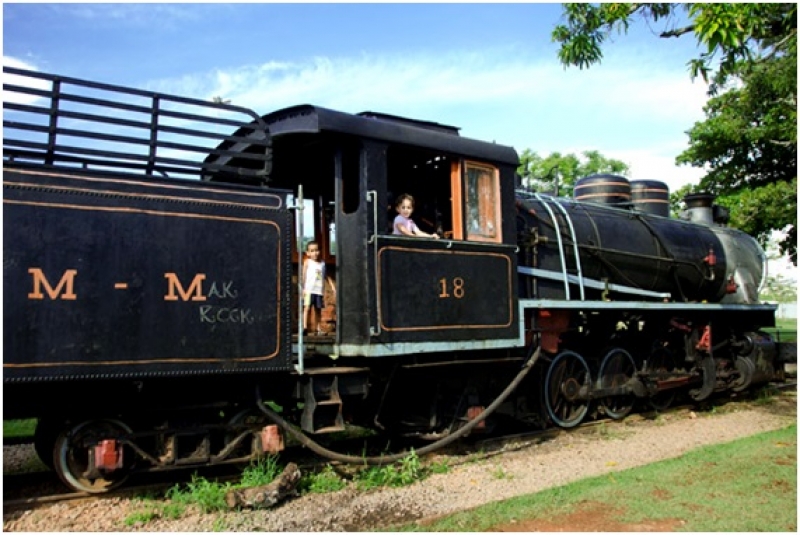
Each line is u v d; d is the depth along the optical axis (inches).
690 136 818.2
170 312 203.5
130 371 195.5
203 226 212.2
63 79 200.2
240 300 217.0
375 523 195.3
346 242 246.5
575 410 347.9
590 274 353.7
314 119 229.9
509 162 291.6
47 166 188.2
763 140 748.0
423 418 286.5
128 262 197.9
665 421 365.7
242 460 226.8
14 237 181.6
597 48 333.7
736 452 270.7
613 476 237.1
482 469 256.7
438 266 258.4
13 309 179.6
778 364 489.7
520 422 354.3
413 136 254.7
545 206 340.8
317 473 242.8
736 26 267.7
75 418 205.2
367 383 247.6
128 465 209.9
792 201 687.1
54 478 233.8
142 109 213.9
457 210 270.7
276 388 235.8
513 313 284.8
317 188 288.8
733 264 451.8
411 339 245.6
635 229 391.2
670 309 378.3
